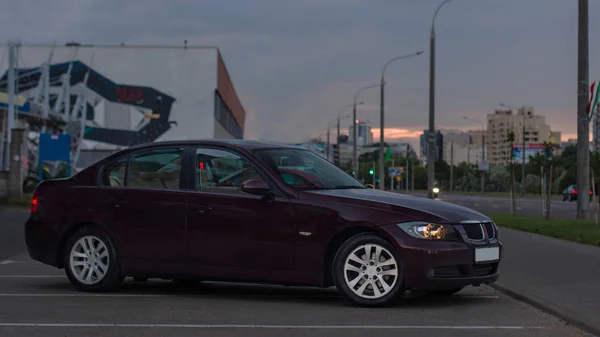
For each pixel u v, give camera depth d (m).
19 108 46.41
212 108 70.38
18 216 24.45
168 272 8.47
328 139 88.62
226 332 6.53
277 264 7.96
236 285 9.68
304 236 7.84
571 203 46.19
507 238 16.27
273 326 6.80
